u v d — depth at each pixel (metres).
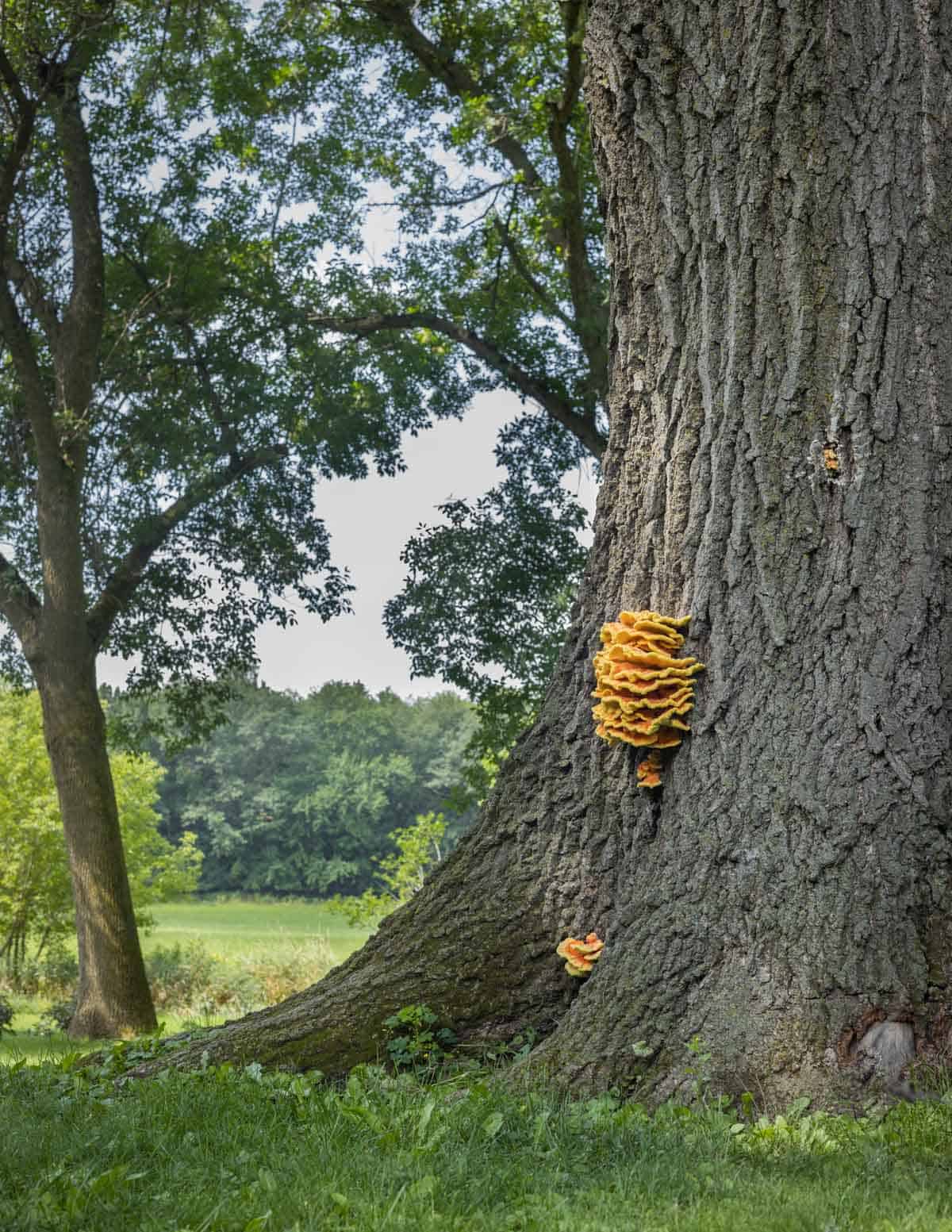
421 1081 4.48
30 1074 4.56
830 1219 2.70
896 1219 2.71
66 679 15.68
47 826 20.80
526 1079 4.07
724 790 4.29
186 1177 3.07
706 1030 3.97
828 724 4.13
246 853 68.69
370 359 18.39
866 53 4.38
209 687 19.22
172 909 61.19
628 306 4.93
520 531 18.27
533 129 13.88
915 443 4.23
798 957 3.93
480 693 18.17
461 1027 4.75
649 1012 4.11
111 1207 2.77
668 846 4.43
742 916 4.08
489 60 16.06
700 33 4.65
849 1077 3.75
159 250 17.41
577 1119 3.54
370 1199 2.86
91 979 14.92
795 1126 3.53
